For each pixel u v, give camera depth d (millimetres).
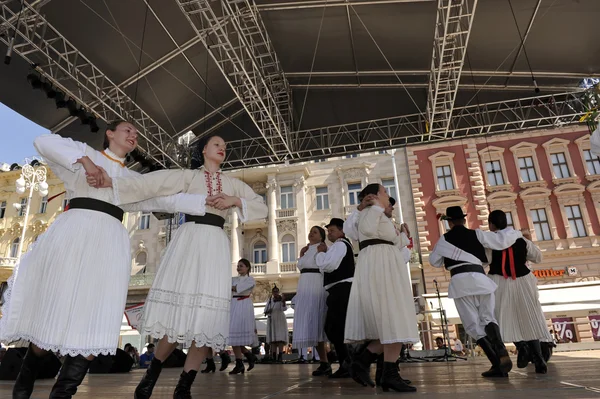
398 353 2486
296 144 13266
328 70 13234
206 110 13586
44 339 1699
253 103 11414
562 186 17141
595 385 2158
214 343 2152
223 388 2875
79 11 8492
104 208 2025
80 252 1859
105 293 1875
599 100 10297
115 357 6238
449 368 4676
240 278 5797
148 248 20531
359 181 19484
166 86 11555
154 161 11438
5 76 9031
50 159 2051
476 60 11305
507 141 18484
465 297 3490
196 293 2178
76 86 9586
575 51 10656
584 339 15250
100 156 2188
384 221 2768
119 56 9922
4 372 4609
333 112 15641
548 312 14680
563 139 17844
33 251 1903
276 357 9273
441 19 9898
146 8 8992
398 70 12789
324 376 4090
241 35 10109
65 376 1729
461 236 3703
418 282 17406
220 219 2426
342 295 3873
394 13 10234
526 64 11438
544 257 16719
